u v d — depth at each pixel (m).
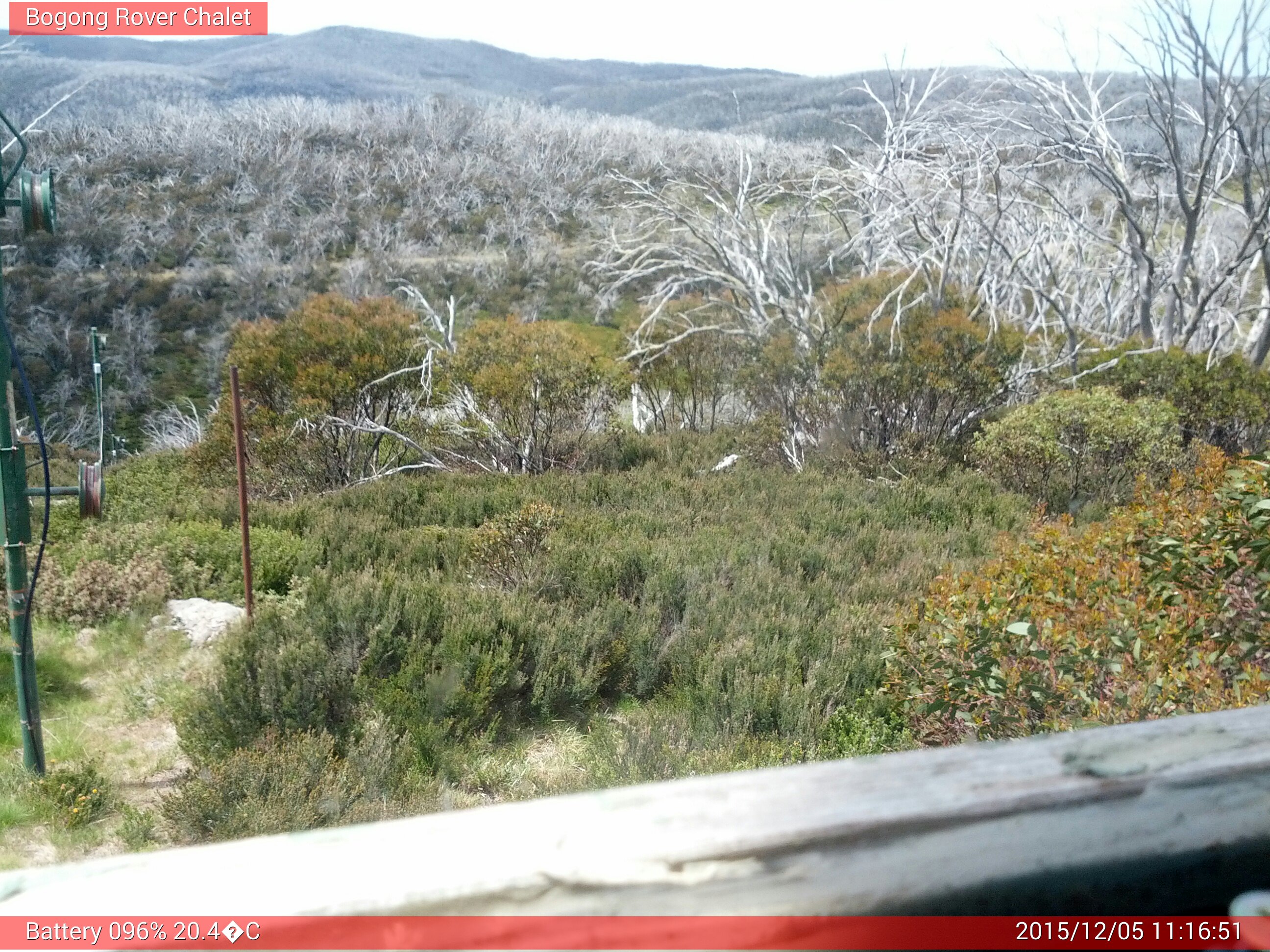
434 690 5.24
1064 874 0.62
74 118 47.84
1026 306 18.12
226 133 46.50
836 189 16.27
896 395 11.92
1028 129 14.95
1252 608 3.70
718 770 4.41
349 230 39.16
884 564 8.13
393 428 13.27
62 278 32.75
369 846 0.58
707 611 6.60
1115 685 3.72
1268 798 0.66
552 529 8.03
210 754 4.82
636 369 15.18
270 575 7.81
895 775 0.67
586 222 37.84
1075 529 8.77
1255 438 12.76
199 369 30.12
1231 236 17.14
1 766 4.84
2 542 4.66
